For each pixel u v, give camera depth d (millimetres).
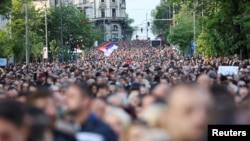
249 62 60188
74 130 10141
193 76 34750
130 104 15875
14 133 6559
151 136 7023
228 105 8500
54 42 118688
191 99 6867
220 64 62375
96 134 10805
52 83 30422
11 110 6727
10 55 88562
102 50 96750
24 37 98562
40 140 7367
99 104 12516
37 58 102000
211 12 68812
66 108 11688
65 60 121938
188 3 70000
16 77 40375
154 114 9578
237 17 64062
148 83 28531
